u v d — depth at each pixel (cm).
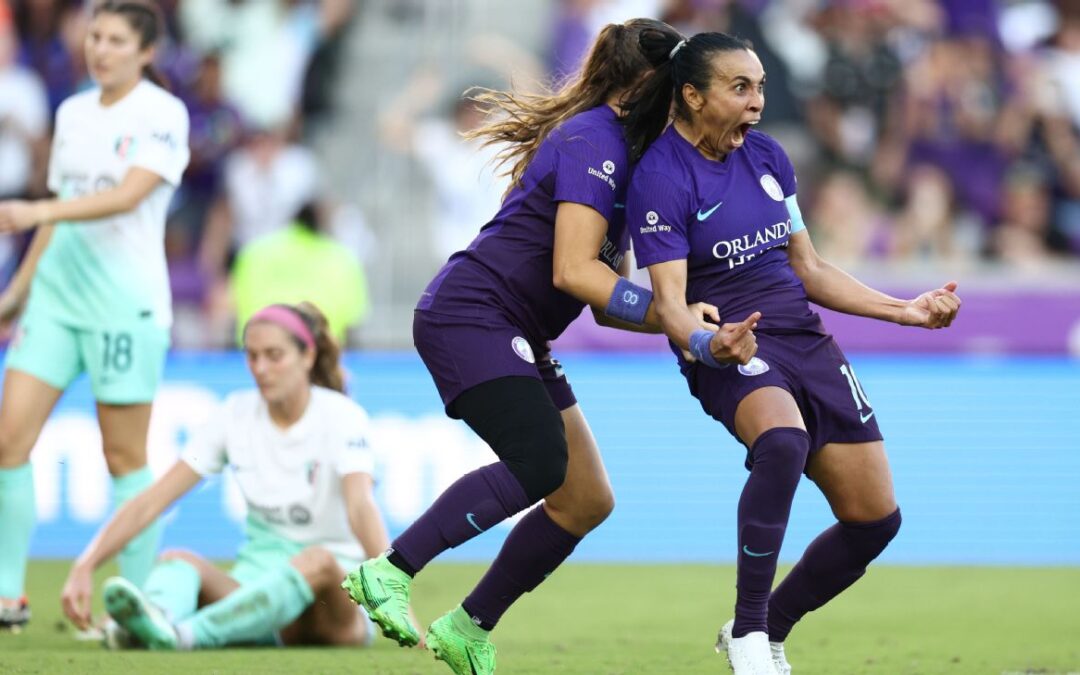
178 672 1546
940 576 3262
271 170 4312
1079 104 4500
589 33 4550
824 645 2061
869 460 1456
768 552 1346
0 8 4441
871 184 4428
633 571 3338
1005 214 4412
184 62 4481
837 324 3841
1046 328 3894
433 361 1402
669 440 3669
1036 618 2477
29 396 2061
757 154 1482
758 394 1400
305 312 1928
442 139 4469
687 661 1816
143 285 2086
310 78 4547
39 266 2105
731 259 1445
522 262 1399
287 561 1906
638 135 1429
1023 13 4591
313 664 1655
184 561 1895
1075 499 3678
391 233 4366
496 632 2247
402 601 1330
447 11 4647
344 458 1900
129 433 2109
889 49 4509
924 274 4212
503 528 3619
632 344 3856
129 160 2045
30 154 4397
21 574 2084
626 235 1484
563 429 1368
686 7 4538
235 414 1945
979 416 3688
